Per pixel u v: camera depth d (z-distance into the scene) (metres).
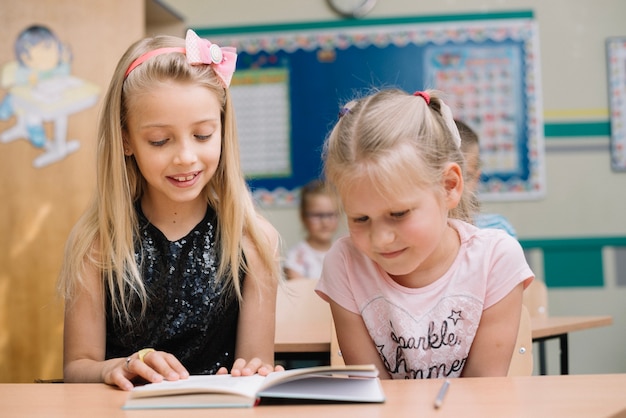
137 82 1.33
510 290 1.30
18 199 2.78
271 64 3.62
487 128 3.54
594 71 3.54
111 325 1.45
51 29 2.81
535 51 3.55
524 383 0.99
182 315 1.46
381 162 1.11
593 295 3.51
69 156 2.79
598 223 3.52
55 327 2.75
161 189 1.35
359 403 0.89
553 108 3.54
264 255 1.51
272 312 1.51
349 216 1.17
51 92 2.80
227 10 3.65
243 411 0.87
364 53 3.59
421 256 1.17
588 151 3.53
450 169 1.22
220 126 1.41
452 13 3.57
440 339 1.32
